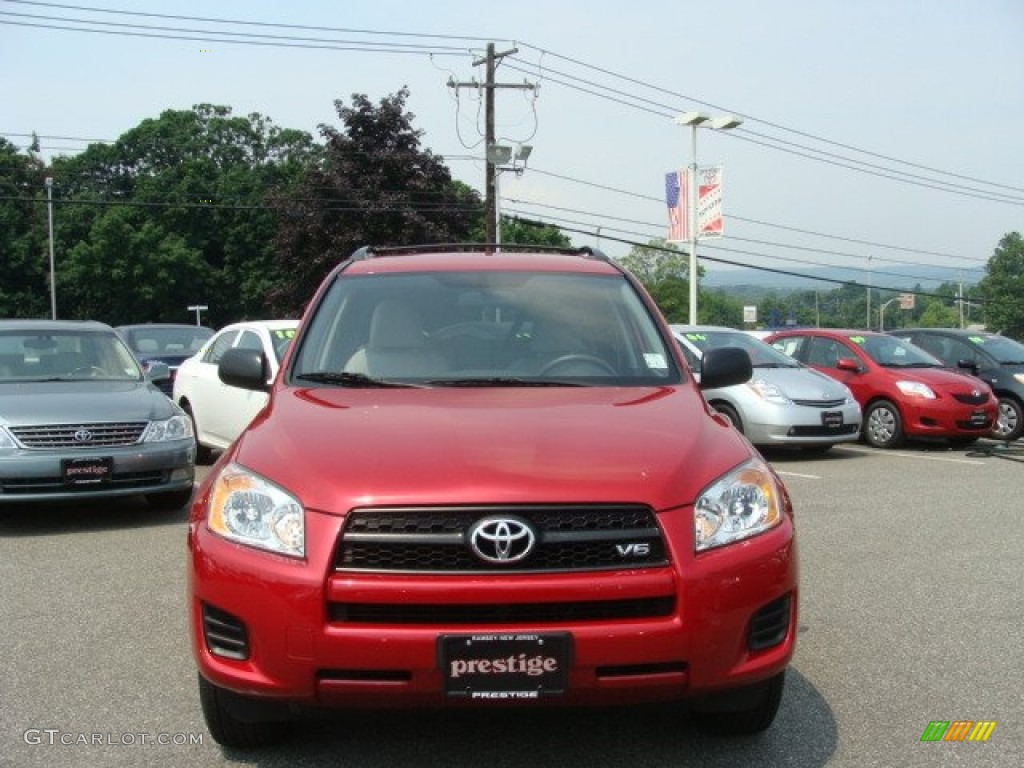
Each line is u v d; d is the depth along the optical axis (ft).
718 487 10.93
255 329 33.86
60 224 208.74
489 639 9.89
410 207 118.52
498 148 96.58
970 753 12.07
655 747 12.19
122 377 29.55
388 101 119.96
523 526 10.14
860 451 43.37
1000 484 33.60
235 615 10.55
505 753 12.04
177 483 26.76
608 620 10.14
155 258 194.49
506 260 16.94
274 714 11.21
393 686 10.06
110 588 19.77
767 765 11.71
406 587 10.00
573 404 12.69
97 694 14.06
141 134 214.90
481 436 11.32
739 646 10.53
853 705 13.65
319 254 117.50
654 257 292.61
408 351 14.67
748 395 40.14
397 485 10.37
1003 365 49.70
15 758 11.95
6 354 29.01
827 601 18.90
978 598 19.11
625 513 10.41
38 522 26.66
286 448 11.42
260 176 207.62
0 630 17.02
